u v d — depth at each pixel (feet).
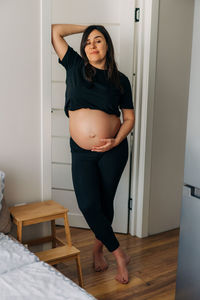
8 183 7.34
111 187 8.18
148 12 9.28
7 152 7.25
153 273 8.27
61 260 6.95
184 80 10.36
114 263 8.71
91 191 7.82
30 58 7.20
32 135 7.48
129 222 10.45
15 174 7.40
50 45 7.36
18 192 7.49
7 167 7.29
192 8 10.03
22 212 6.95
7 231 6.72
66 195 10.59
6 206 6.86
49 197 7.85
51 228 7.91
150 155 9.97
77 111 7.95
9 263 5.23
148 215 10.30
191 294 5.98
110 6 9.41
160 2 9.36
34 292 4.28
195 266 5.85
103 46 7.61
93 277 8.01
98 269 8.26
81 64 7.87
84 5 9.55
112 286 7.68
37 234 7.80
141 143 9.91
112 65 7.80
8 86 7.06
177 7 9.73
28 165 7.54
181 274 6.19
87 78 7.68
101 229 7.79
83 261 8.71
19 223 6.59
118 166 8.12
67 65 8.00
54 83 10.13
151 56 9.45
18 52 7.06
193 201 5.83
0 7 6.74
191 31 10.16
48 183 7.79
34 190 7.70
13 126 7.24
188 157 5.88
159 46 9.61
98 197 7.88
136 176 10.09
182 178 10.91
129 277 8.05
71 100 7.91
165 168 10.45
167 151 10.41
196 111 5.68
